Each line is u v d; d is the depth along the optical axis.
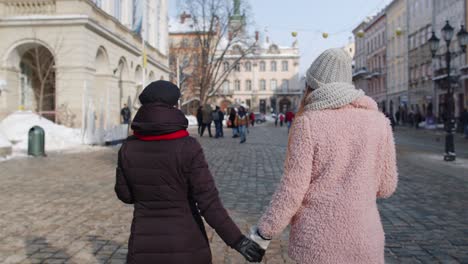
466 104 36.19
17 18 23.58
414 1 49.06
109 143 20.53
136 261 2.35
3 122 18.30
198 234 2.43
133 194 2.49
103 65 27.33
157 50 42.62
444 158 13.76
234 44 50.16
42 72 26.83
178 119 2.45
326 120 2.13
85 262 4.50
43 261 4.52
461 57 36.56
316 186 2.14
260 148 18.48
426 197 7.80
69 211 6.71
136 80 36.41
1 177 10.10
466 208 6.90
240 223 6.05
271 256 4.68
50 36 23.67
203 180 2.37
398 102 55.66
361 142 2.11
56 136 18.31
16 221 6.11
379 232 2.14
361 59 76.44
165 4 47.75
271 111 94.88
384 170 2.24
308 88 2.38
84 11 24.08
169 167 2.37
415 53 48.78
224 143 21.44
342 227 2.06
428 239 5.25
